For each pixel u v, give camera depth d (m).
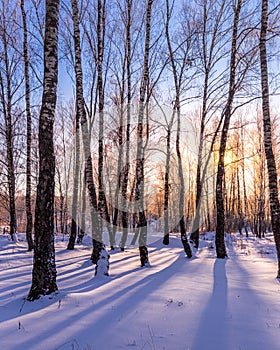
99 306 4.93
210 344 3.50
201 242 19.12
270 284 6.75
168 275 7.92
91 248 14.71
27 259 10.59
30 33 13.27
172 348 3.39
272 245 18.58
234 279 7.35
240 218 32.56
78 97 9.30
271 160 8.10
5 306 4.99
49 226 5.57
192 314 4.52
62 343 3.51
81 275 7.98
